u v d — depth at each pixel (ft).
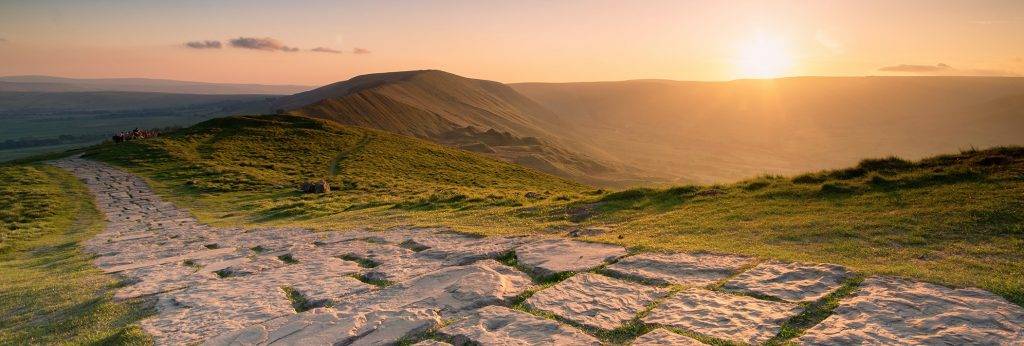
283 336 21.54
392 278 30.19
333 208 87.81
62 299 32.78
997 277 21.70
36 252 64.34
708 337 18.30
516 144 644.69
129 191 123.95
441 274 29.22
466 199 78.59
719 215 43.70
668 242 33.86
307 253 42.32
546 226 47.01
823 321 18.66
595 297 23.45
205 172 147.13
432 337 20.33
